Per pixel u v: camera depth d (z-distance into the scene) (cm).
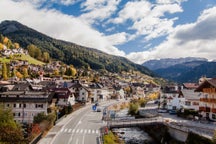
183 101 10356
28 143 4669
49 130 6331
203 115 8269
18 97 8169
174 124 6744
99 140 5369
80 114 9462
